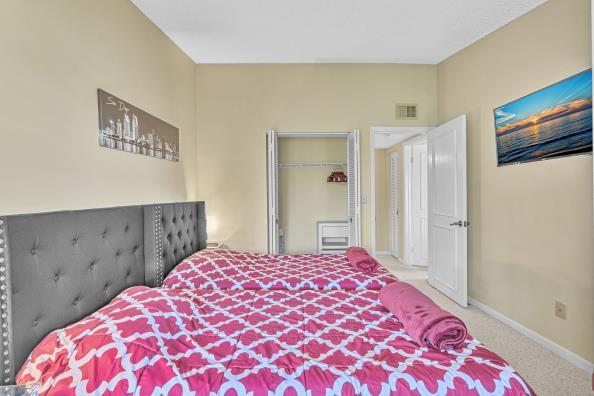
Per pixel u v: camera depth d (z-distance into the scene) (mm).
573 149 2062
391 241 5883
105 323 1202
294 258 2582
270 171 3398
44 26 1373
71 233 1365
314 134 3580
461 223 3020
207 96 3434
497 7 2367
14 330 1087
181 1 2201
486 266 2912
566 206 2123
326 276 2090
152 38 2428
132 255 1854
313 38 2859
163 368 1045
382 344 1249
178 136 2895
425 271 4605
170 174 2703
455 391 981
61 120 1469
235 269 2178
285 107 3490
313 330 1380
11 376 1071
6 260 1063
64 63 1490
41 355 1100
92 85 1693
